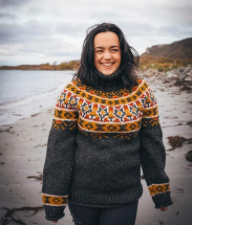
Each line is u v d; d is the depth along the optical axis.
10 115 5.52
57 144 1.43
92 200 1.43
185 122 4.59
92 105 1.38
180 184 2.66
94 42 1.43
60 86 9.77
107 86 1.46
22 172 3.01
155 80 10.84
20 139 4.07
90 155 1.40
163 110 5.48
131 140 1.46
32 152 3.57
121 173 1.42
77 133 1.49
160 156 1.55
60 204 1.44
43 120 5.20
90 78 1.43
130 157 1.44
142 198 2.51
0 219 2.20
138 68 1.61
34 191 2.65
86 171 1.42
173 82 10.12
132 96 1.44
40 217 2.26
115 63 1.45
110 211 1.45
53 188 1.42
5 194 2.56
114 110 1.38
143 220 2.20
